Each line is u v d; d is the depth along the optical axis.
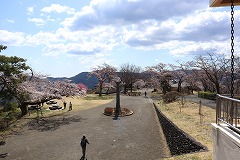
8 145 20.92
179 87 65.00
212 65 40.09
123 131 24.97
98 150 19.02
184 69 57.03
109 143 20.80
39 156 18.06
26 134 24.52
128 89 88.19
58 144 20.97
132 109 39.31
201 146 13.24
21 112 35.09
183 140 15.78
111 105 44.56
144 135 23.05
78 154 18.27
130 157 17.16
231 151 5.59
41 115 34.50
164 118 25.27
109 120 31.00
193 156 11.95
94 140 21.89
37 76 37.25
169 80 66.62
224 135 6.07
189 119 22.28
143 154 17.62
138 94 67.75
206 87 51.41
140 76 92.75
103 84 73.12
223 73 38.75
